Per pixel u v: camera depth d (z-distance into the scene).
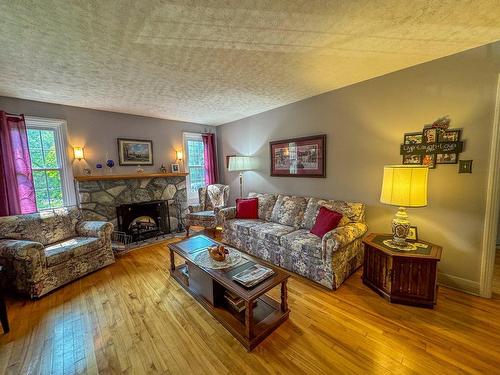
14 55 1.94
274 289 2.34
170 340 1.69
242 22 1.57
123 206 3.88
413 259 1.95
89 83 2.62
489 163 1.99
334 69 2.40
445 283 2.29
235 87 2.87
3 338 1.74
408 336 1.66
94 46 1.83
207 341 1.67
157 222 4.38
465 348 1.54
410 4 1.41
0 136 2.76
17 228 2.61
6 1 1.28
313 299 2.15
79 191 3.41
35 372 1.45
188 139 4.96
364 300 2.12
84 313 2.02
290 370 1.42
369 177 2.78
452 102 2.14
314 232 2.74
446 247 2.27
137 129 4.19
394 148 2.54
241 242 3.35
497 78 1.90
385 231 2.68
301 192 3.59
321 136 3.19
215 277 1.83
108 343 1.67
